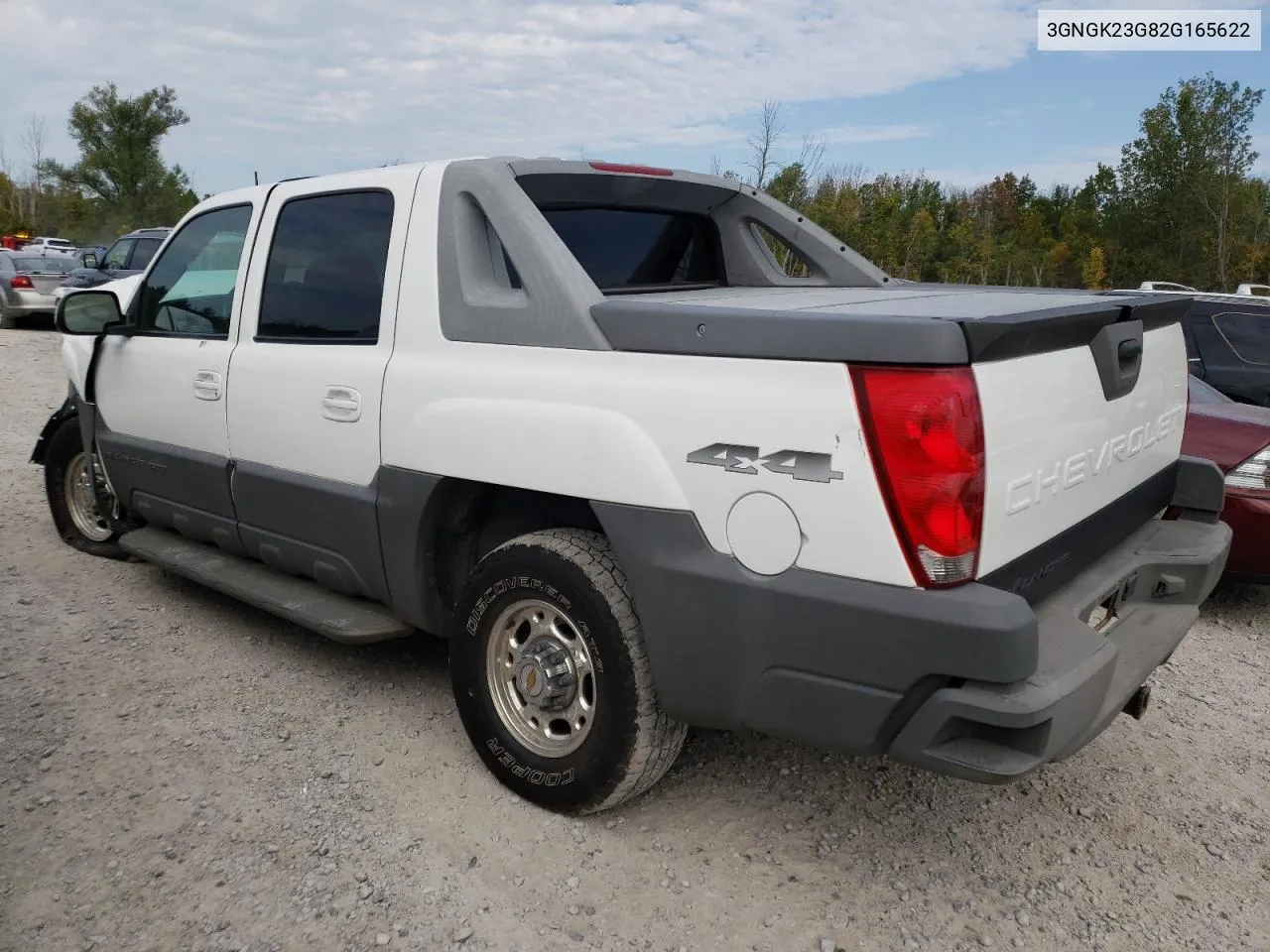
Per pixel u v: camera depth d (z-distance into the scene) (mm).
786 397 2406
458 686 3225
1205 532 3396
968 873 2877
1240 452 4922
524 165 3320
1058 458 2592
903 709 2338
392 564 3412
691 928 2598
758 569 2479
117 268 15391
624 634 2770
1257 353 6273
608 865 2840
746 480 2475
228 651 4227
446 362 3170
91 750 3373
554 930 2570
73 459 5395
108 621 4531
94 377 4891
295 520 3764
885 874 2855
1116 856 2986
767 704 2533
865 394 2283
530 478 2902
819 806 3186
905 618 2252
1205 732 3828
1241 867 2955
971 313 2469
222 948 2465
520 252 3004
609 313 2760
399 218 3400
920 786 3326
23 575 5113
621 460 2691
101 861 2781
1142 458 3209
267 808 3055
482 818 3039
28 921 2539
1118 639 2951
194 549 4516
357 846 2879
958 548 2236
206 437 4156
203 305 4246
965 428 2213
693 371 2580
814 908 2693
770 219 4414
